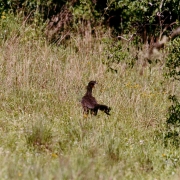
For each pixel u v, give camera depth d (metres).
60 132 44.78
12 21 72.62
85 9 75.88
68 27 75.00
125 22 73.50
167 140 44.53
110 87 59.38
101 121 48.69
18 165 35.09
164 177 36.81
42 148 41.28
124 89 58.88
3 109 51.09
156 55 52.03
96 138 42.38
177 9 53.78
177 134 44.28
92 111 49.22
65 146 41.97
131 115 52.16
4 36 68.69
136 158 40.22
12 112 49.88
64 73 59.88
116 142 42.06
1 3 76.50
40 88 56.75
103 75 61.69
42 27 73.06
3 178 32.56
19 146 40.56
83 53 68.88
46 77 59.06
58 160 36.69
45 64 61.25
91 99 49.69
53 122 47.75
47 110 51.19
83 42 70.75
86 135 43.69
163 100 57.31
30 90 55.25
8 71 58.56
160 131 48.16
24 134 43.12
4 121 46.47
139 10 59.34
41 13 76.12
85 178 32.72
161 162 40.28
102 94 56.62
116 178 34.31
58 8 77.38
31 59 62.62
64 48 70.88
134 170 38.16
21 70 58.38
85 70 63.25
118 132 46.19
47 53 64.75
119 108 53.38
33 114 48.41
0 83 56.25
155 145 44.06
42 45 68.81
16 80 57.00
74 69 61.94
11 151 39.75
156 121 51.38
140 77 63.91
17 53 63.66
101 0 78.75
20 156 38.19
